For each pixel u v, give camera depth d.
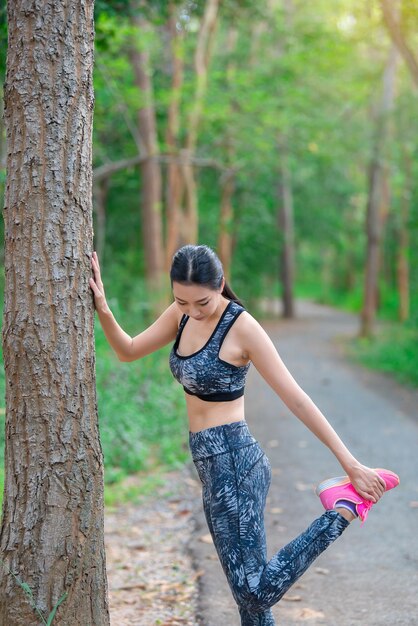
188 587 4.40
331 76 18.17
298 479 6.79
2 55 6.43
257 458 2.90
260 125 15.97
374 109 23.06
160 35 14.56
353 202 34.03
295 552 2.76
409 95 20.42
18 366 2.77
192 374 2.86
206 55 15.62
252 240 28.62
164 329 3.10
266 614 2.99
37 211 2.75
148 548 5.17
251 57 18.86
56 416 2.77
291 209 30.88
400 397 11.73
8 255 2.80
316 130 17.47
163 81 16.06
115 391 8.01
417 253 21.91
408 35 14.47
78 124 2.81
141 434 8.01
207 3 13.99
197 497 6.33
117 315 9.71
